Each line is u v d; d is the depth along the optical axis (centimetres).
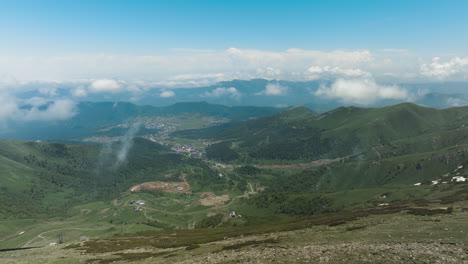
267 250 5672
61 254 9769
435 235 5581
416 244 4869
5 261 8988
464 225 6109
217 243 8975
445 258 3875
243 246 7081
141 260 7462
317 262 4228
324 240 6359
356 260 4122
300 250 5131
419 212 9131
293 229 9919
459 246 4509
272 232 10031
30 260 8775
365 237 6162
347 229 7700
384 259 4044
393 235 6006
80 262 8006
